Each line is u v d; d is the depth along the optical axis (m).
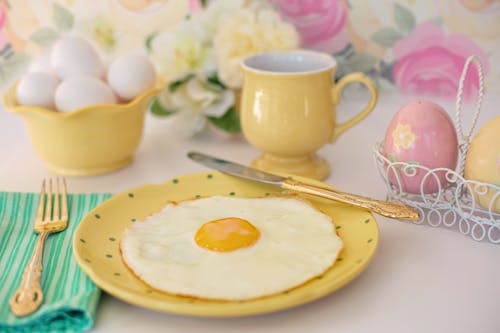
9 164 0.71
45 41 0.86
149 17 0.84
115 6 0.84
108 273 0.49
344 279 0.47
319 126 0.63
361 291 0.50
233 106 0.75
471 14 0.79
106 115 0.64
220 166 0.64
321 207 0.58
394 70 0.84
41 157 0.68
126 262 0.50
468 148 0.56
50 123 0.64
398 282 0.50
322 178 0.66
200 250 0.51
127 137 0.67
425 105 0.56
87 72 0.67
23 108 0.63
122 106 0.64
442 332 0.46
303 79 0.61
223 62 0.73
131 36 0.85
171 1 0.83
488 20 0.79
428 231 0.57
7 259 0.52
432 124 0.56
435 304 0.48
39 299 0.47
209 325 0.47
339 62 0.84
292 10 0.82
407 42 0.82
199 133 0.79
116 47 0.86
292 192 0.60
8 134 0.80
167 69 0.76
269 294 0.46
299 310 0.48
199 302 0.46
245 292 0.46
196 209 0.56
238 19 0.74
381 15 0.81
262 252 0.51
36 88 0.65
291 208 0.56
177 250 0.51
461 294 0.49
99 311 0.48
